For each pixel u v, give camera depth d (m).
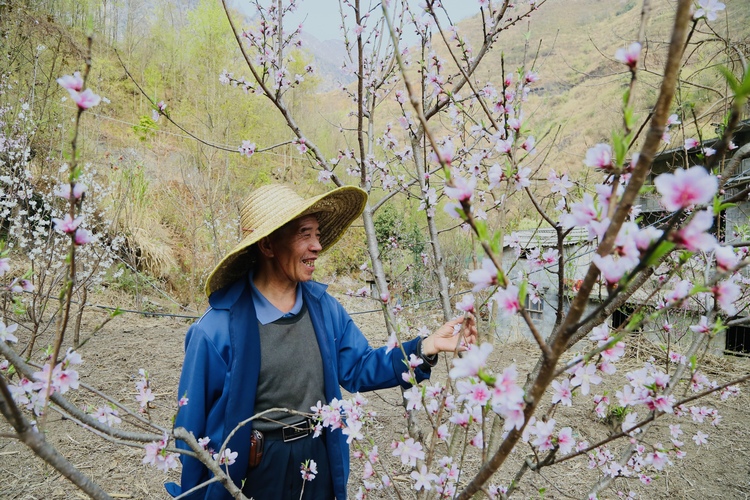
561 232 1.10
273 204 1.73
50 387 0.80
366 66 2.43
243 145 2.28
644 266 0.53
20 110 5.84
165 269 8.77
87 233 0.79
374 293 8.54
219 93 12.57
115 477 2.96
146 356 5.00
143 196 9.37
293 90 16.03
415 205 9.94
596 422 3.97
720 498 3.05
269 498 1.62
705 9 0.85
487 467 0.73
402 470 3.12
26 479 2.86
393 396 4.57
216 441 1.59
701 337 1.60
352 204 1.96
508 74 1.45
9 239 5.32
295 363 1.68
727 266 0.61
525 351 6.32
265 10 2.35
